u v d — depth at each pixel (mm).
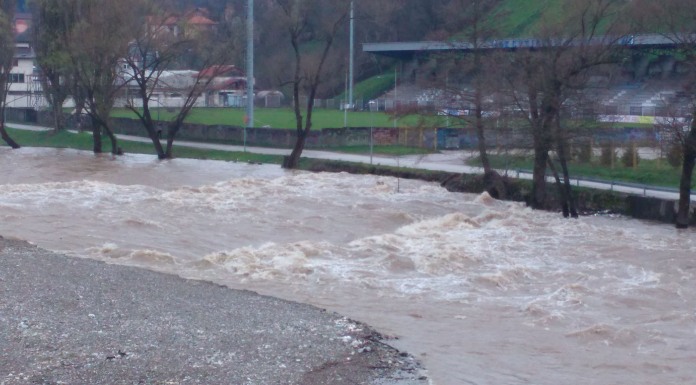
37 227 30922
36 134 77438
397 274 24984
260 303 20047
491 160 46812
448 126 53875
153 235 30422
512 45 53188
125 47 59219
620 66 59219
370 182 47250
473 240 30875
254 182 45719
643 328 19359
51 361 14570
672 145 35406
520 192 41281
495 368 16109
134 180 47781
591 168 45969
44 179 47156
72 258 24281
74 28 60250
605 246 29984
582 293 22828
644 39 54625
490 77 44656
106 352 15219
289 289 22797
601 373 16078
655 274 25484
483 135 42688
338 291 22703
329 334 17469
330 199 40625
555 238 31656
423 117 45562
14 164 55594
